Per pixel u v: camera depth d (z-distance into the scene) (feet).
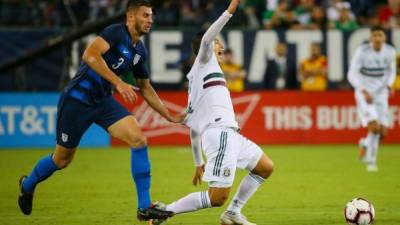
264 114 161.07
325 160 133.18
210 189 63.98
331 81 165.17
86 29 150.51
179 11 174.09
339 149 152.87
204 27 162.71
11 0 172.86
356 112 162.81
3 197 91.20
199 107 65.31
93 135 162.81
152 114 160.45
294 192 94.38
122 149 156.46
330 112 162.40
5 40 159.12
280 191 95.25
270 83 163.84
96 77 65.41
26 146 159.33
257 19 177.37
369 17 182.50
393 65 121.80
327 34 164.45
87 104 65.98
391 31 163.43
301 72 163.53
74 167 123.95
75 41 156.66
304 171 117.08
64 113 66.49
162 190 97.50
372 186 100.07
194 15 171.73
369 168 119.03
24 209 72.18
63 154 68.28
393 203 85.05
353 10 183.21
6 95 158.81
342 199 88.43
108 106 66.80
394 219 74.02
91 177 110.83
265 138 161.17
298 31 164.04
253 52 163.73
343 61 164.86
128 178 109.70
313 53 161.99
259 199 88.53
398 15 179.73
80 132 66.74
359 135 162.81
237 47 163.43
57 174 114.52
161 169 120.47
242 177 112.27
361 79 122.31
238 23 172.76
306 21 173.06
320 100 162.20
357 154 143.43
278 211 79.92
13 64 153.07
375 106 122.31
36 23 172.45
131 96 61.98
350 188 98.07
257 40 163.53
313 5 174.40
